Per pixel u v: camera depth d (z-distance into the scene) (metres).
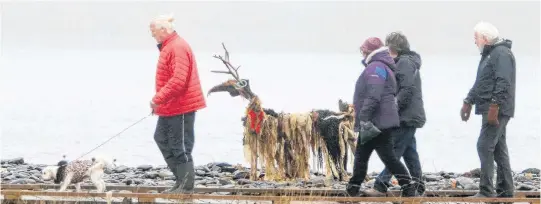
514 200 25.95
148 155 46.56
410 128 27.86
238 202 25.83
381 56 26.45
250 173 32.44
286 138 32.03
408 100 27.64
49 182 30.80
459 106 92.94
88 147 50.25
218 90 32.09
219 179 32.44
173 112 26.42
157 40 26.56
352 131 32.03
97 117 73.25
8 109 80.19
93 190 28.55
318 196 26.50
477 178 34.69
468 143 54.69
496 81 26.77
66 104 89.56
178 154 26.56
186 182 26.66
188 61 26.28
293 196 26.14
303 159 32.03
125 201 25.66
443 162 45.75
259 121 31.97
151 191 28.91
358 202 26.52
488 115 26.91
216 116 73.12
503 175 27.69
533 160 47.25
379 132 26.06
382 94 26.28
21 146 50.66
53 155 46.94
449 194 29.31
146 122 67.50
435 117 75.94
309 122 31.94
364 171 27.00
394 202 26.30
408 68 27.61
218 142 52.91
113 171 35.72
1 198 25.66
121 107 86.50
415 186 27.38
